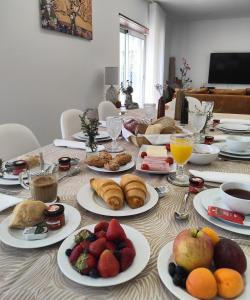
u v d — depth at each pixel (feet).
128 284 1.65
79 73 11.40
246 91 15.52
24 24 7.99
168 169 3.41
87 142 4.25
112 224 1.83
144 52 20.22
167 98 7.30
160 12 20.72
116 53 14.90
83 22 11.03
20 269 1.77
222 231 2.21
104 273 1.59
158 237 2.13
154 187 3.02
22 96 8.29
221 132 5.74
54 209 2.18
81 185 3.09
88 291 1.59
